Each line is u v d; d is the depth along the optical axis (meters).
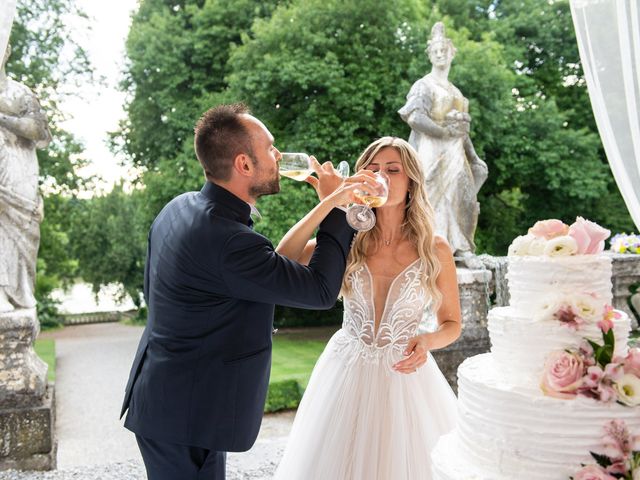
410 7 12.13
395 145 2.32
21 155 4.16
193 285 1.79
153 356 1.85
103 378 9.98
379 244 2.38
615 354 1.62
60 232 17.08
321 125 11.17
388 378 2.26
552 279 1.71
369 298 2.33
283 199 10.47
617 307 5.66
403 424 2.20
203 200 1.88
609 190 13.07
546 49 13.71
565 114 12.52
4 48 3.21
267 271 1.73
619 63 3.59
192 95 12.84
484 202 13.21
